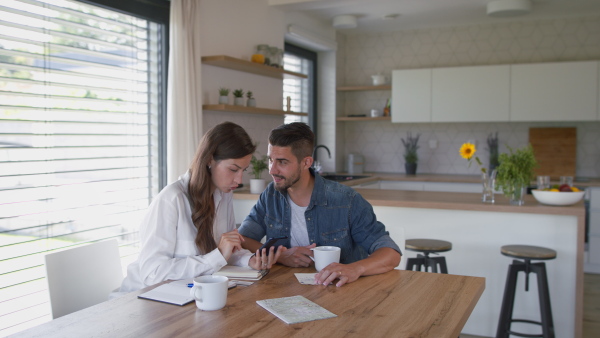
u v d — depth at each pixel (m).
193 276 1.71
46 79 2.75
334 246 1.96
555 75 5.07
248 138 1.89
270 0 4.54
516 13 4.71
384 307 1.46
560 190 3.12
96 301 1.98
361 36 6.20
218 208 2.07
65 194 2.87
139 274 1.84
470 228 3.28
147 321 1.32
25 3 2.63
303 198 2.10
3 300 2.54
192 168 1.90
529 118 5.18
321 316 1.36
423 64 5.92
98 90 3.07
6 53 2.54
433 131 5.95
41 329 1.26
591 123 5.32
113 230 3.19
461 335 3.31
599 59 5.26
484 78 5.31
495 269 3.23
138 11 3.22
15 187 2.60
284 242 2.14
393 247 1.95
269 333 1.25
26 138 2.65
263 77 4.53
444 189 5.30
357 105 6.27
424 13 5.20
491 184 3.25
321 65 5.96
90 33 3.00
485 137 5.73
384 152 6.19
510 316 2.88
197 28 3.51
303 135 1.96
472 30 5.70
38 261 2.71
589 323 3.50
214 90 3.89
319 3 4.48
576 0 4.72
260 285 1.68
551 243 3.10
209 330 1.26
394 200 3.34
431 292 1.61
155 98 3.47
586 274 4.82
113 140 3.18
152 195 3.48
